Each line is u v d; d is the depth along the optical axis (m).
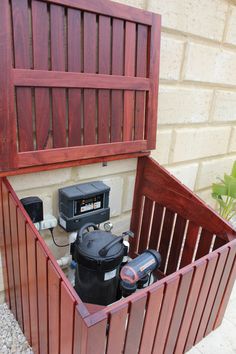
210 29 1.50
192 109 1.63
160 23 1.22
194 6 1.37
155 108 1.33
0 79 0.89
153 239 1.53
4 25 0.86
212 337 1.26
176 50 1.40
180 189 1.32
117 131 1.24
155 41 1.22
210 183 2.03
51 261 0.77
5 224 1.09
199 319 1.13
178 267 1.43
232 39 1.64
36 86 0.97
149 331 0.88
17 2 0.87
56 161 1.09
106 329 0.71
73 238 1.26
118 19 1.10
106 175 1.41
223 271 1.09
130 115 1.26
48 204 1.25
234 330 1.31
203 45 1.51
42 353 1.02
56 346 0.87
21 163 1.01
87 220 1.28
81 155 1.15
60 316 0.78
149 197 1.49
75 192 1.23
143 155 1.40
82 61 1.05
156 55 1.25
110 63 1.13
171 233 1.42
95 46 1.07
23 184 1.15
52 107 1.03
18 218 0.94
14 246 1.04
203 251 1.27
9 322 1.24
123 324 0.75
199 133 1.74
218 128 1.86
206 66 1.58
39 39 0.94
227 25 1.57
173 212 1.38
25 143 1.01
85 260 1.05
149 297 0.79
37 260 0.85
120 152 1.28
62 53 1.00
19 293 1.12
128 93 1.22
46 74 0.98
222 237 1.17
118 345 0.78
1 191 1.06
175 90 1.49
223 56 1.64
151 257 1.17
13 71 0.91
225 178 1.87
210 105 1.72
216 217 1.19
